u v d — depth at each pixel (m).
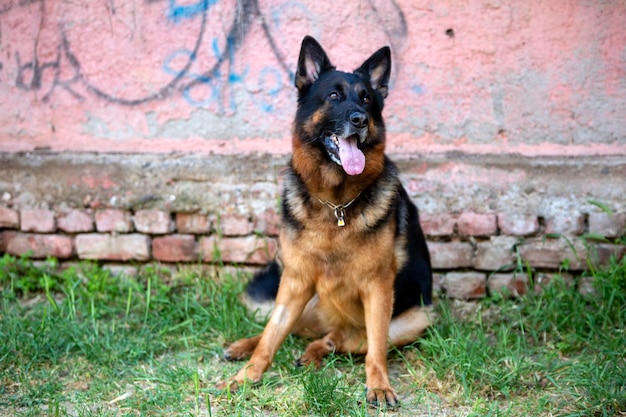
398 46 3.02
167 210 3.12
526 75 2.98
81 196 3.15
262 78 3.08
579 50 2.95
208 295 2.98
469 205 3.01
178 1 3.07
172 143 3.15
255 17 3.05
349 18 3.02
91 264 3.16
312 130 2.54
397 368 2.62
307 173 2.53
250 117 3.10
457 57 3.00
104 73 3.13
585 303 2.87
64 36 3.12
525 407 2.33
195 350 2.71
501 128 3.01
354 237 2.50
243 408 2.34
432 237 3.04
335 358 2.60
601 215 2.96
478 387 2.43
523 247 3.00
